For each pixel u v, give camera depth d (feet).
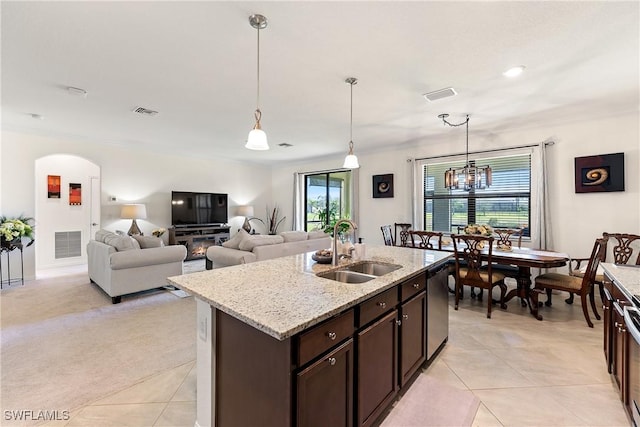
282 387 3.96
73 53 7.90
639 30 6.77
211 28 6.81
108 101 11.49
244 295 4.99
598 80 9.48
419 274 7.26
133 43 7.43
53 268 19.26
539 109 12.18
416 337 7.09
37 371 7.31
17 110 12.51
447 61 8.29
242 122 14.25
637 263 11.30
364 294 5.10
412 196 18.63
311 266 7.36
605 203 12.95
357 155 21.47
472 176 12.78
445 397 6.51
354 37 7.14
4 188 15.05
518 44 7.41
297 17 6.40
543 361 7.93
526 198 15.21
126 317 10.78
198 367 5.41
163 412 5.98
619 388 6.35
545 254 11.63
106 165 18.56
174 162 21.76
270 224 27.68
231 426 4.76
